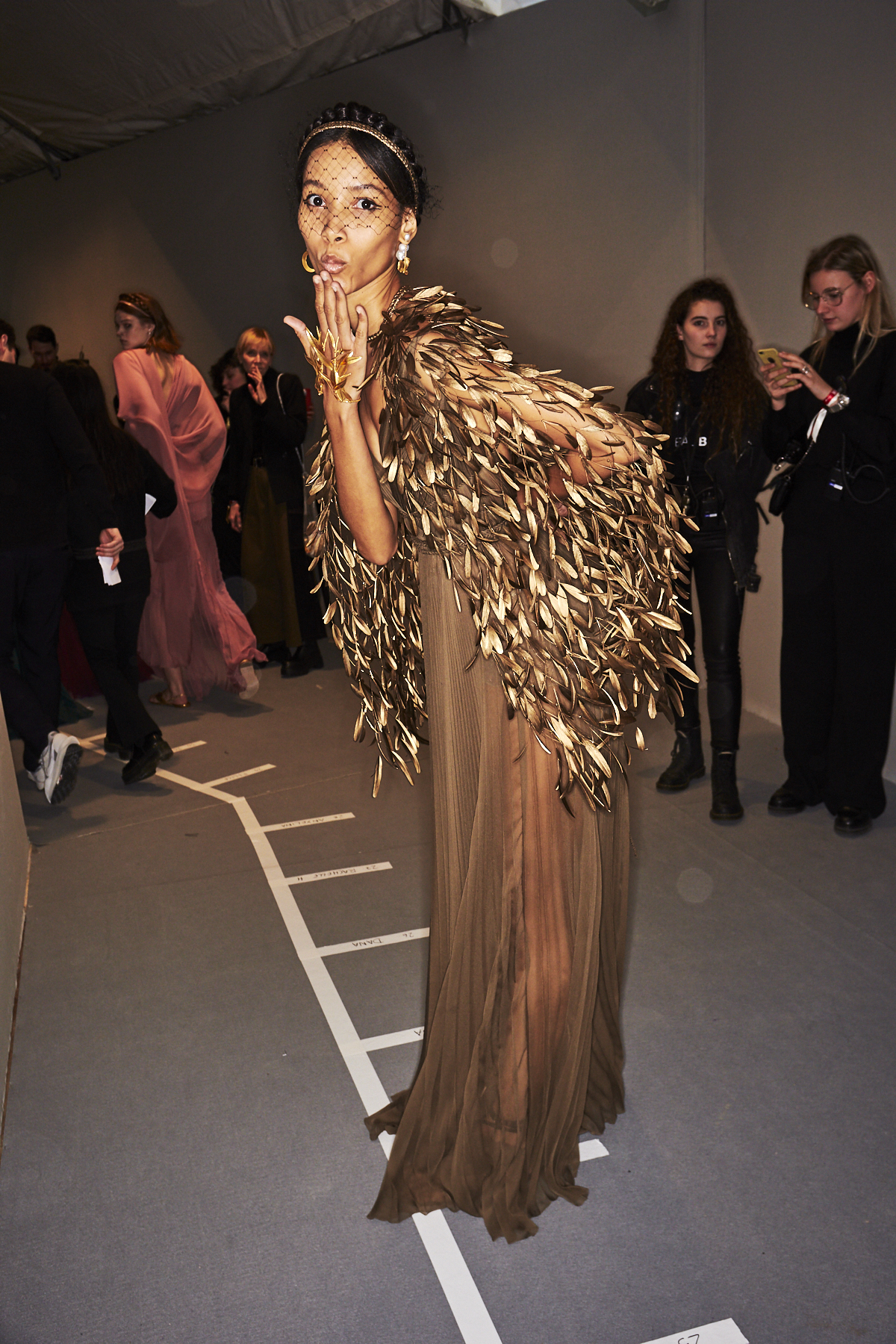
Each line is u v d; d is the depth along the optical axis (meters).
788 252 3.99
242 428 5.53
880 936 2.73
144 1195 1.93
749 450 3.34
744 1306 1.63
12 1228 1.86
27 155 8.27
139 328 4.88
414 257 5.84
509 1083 1.79
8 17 6.07
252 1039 2.40
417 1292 1.69
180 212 7.40
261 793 3.96
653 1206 1.85
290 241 6.56
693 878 3.08
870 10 3.44
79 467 3.74
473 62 5.24
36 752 3.54
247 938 2.86
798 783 3.53
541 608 1.55
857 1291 1.65
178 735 4.74
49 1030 2.47
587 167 4.83
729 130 4.21
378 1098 2.19
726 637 3.47
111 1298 1.71
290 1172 1.98
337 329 1.42
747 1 4.02
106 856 3.44
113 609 4.09
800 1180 1.90
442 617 1.65
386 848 3.41
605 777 1.67
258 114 6.57
